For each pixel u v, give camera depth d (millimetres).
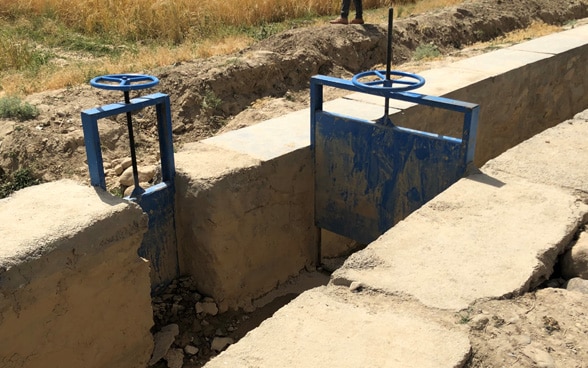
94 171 4113
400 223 3500
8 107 6707
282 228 5172
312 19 12484
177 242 4879
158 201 4641
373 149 4824
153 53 9570
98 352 3906
